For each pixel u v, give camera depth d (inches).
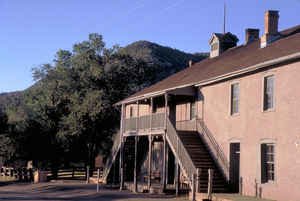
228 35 1371.8
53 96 1808.6
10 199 906.1
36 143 1721.2
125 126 1256.8
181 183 1091.3
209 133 1007.6
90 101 1647.4
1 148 1715.1
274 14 1030.4
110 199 922.7
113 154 1387.8
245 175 868.6
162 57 4726.9
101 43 1811.0
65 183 1409.9
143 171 1386.6
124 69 1833.2
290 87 764.6
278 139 783.7
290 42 880.3
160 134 1069.8
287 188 748.6
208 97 1026.1
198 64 1391.5
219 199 796.0
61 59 1867.6
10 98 4052.7
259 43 1129.4
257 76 859.4
